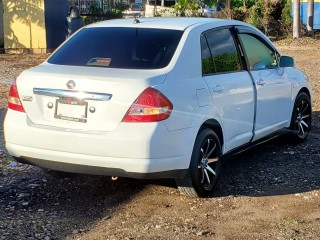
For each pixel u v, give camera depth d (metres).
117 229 4.81
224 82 5.87
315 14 25.91
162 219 5.05
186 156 5.19
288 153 7.37
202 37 5.84
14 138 5.25
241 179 6.24
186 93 5.23
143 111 4.86
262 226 4.89
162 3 31.72
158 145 4.89
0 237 4.58
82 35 6.01
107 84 4.93
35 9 18.97
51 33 19.42
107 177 6.19
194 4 25.77
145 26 5.89
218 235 4.69
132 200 5.53
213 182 5.69
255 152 7.42
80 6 26.88
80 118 5.00
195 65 5.54
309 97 8.06
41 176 6.21
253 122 6.48
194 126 5.27
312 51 20.53
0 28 20.02
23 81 5.30
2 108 9.84
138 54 5.48
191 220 5.03
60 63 5.62
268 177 6.31
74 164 5.04
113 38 5.79
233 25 6.49
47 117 5.15
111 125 4.91
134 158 4.85
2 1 19.72
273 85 6.92
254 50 6.79
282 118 7.27
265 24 25.31
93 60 5.54
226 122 5.87
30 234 4.67
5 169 6.41
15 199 5.50
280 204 5.44
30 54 19.08
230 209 5.31
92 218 5.07
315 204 5.44
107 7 29.14
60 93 5.07
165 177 5.08
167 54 5.43
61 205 5.38
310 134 8.51
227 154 6.07
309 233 4.72
